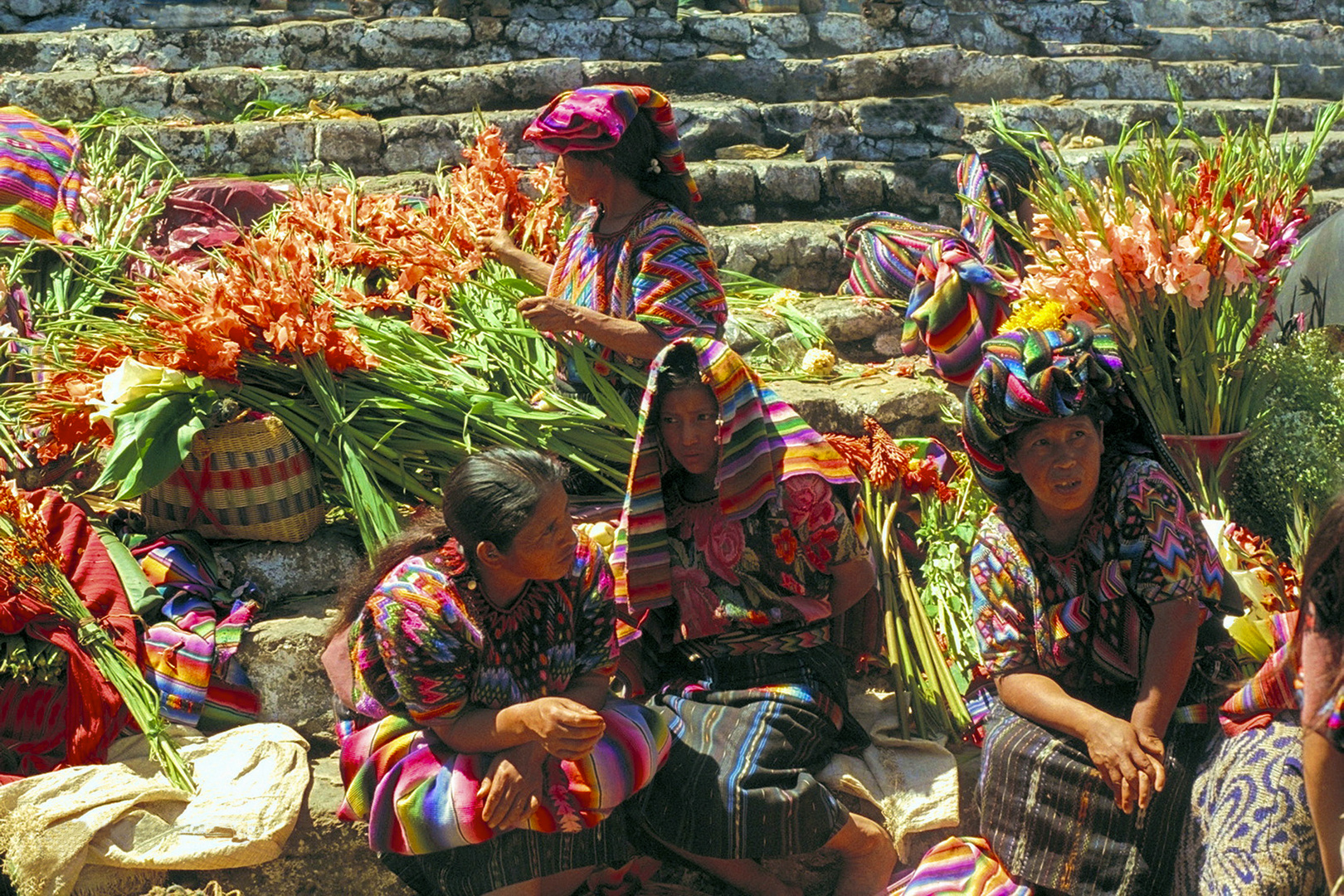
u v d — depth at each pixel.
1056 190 3.64
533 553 2.32
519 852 2.43
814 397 3.89
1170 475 2.57
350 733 2.65
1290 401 3.30
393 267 3.72
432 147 5.11
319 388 3.10
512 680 2.47
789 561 2.70
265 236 3.34
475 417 3.19
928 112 5.55
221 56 5.49
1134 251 3.23
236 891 2.58
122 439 2.90
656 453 2.69
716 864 2.65
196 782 2.61
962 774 2.85
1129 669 2.53
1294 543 3.12
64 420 3.04
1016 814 2.49
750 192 5.20
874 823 2.70
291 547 3.10
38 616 2.71
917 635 3.02
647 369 3.25
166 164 4.50
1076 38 7.08
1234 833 2.25
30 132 4.18
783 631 2.73
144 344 3.09
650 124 3.23
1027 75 6.71
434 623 2.36
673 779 2.59
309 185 4.58
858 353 4.59
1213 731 2.51
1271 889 2.18
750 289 4.71
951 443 4.05
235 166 4.91
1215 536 2.94
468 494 2.30
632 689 2.86
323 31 5.53
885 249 4.62
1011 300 3.83
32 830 2.47
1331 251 3.67
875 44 6.09
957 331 3.94
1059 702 2.48
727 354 2.62
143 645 2.79
